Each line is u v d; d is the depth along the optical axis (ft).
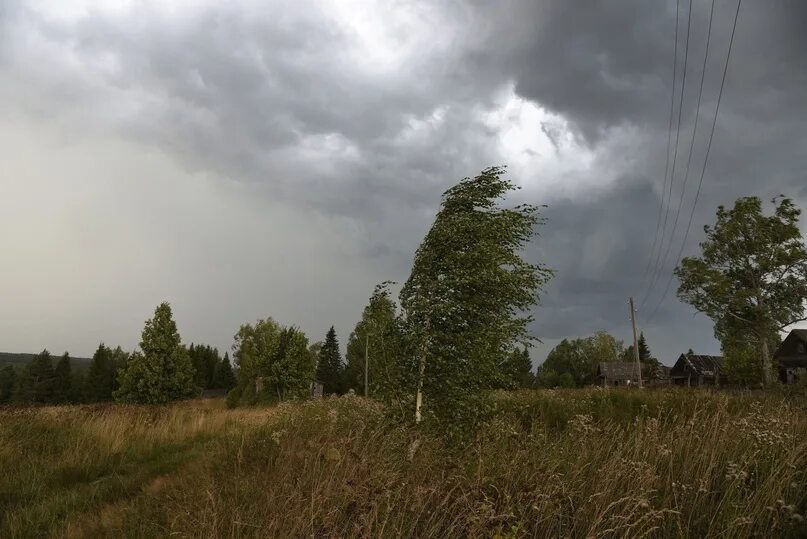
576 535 14.33
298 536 14.34
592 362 316.60
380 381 28.40
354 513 14.66
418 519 14.71
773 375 116.57
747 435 19.01
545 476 16.56
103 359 224.94
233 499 18.61
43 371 229.45
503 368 28.63
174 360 94.17
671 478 16.74
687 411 38.86
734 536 13.66
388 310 29.45
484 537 13.64
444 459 20.02
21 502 24.40
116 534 19.74
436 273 29.04
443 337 27.02
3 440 33.09
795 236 134.92
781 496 14.98
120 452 36.50
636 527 13.83
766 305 137.59
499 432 24.00
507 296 27.89
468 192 29.94
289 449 22.86
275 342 111.55
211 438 43.37
